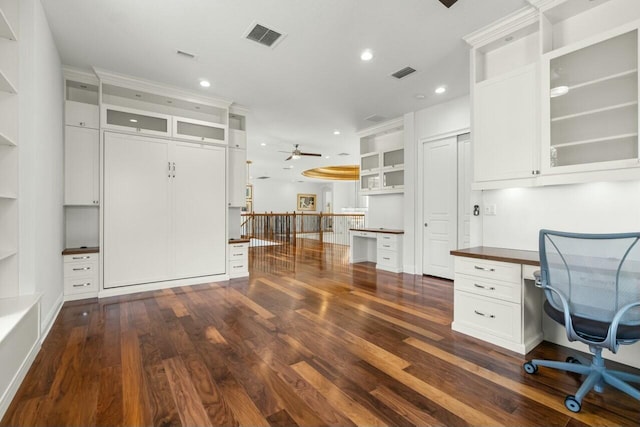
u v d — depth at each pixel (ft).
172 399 5.40
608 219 7.18
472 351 7.34
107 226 11.78
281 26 8.78
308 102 14.84
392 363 6.76
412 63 10.98
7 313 6.06
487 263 7.84
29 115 7.30
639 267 4.84
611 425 4.75
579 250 5.37
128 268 12.21
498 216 9.15
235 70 11.48
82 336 8.12
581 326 5.32
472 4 7.83
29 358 6.41
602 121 7.05
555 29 7.91
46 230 8.50
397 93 13.70
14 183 7.13
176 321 9.29
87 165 11.53
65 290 11.12
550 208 8.11
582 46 6.87
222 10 8.05
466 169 14.17
